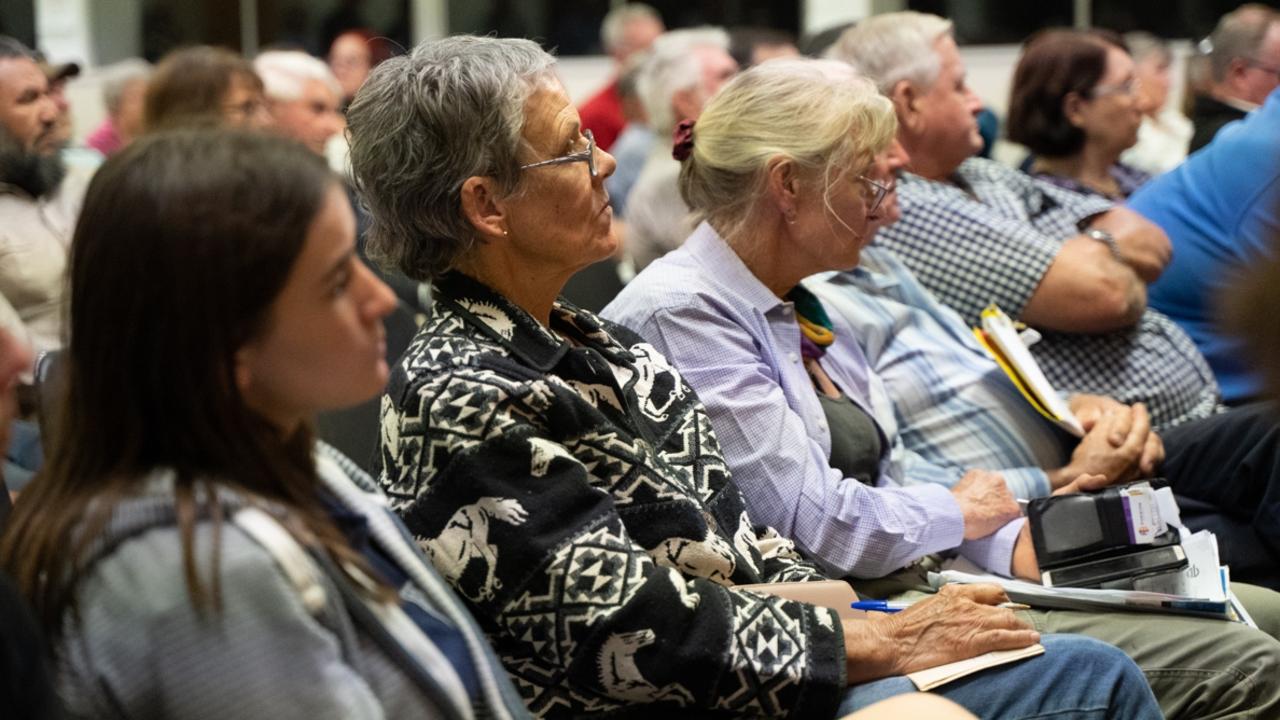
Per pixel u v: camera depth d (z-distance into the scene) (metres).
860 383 3.58
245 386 1.73
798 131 3.20
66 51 10.77
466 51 2.63
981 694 2.50
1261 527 3.72
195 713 1.59
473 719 1.95
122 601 1.61
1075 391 4.27
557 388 2.48
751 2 10.90
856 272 3.92
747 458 3.07
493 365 2.45
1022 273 4.17
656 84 6.84
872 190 3.27
